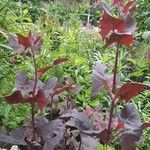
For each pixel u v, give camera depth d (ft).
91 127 6.90
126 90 6.63
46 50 11.66
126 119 6.95
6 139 7.27
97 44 13.79
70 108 8.70
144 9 16.53
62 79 10.51
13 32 12.41
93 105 10.30
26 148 7.65
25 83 7.65
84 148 6.96
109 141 7.10
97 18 18.25
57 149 7.93
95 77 7.01
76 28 14.55
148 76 12.64
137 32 15.83
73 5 18.37
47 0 20.51
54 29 13.84
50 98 8.50
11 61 11.25
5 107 9.05
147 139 9.45
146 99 11.27
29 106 9.34
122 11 7.30
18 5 14.87
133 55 13.80
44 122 7.80
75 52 13.05
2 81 10.13
